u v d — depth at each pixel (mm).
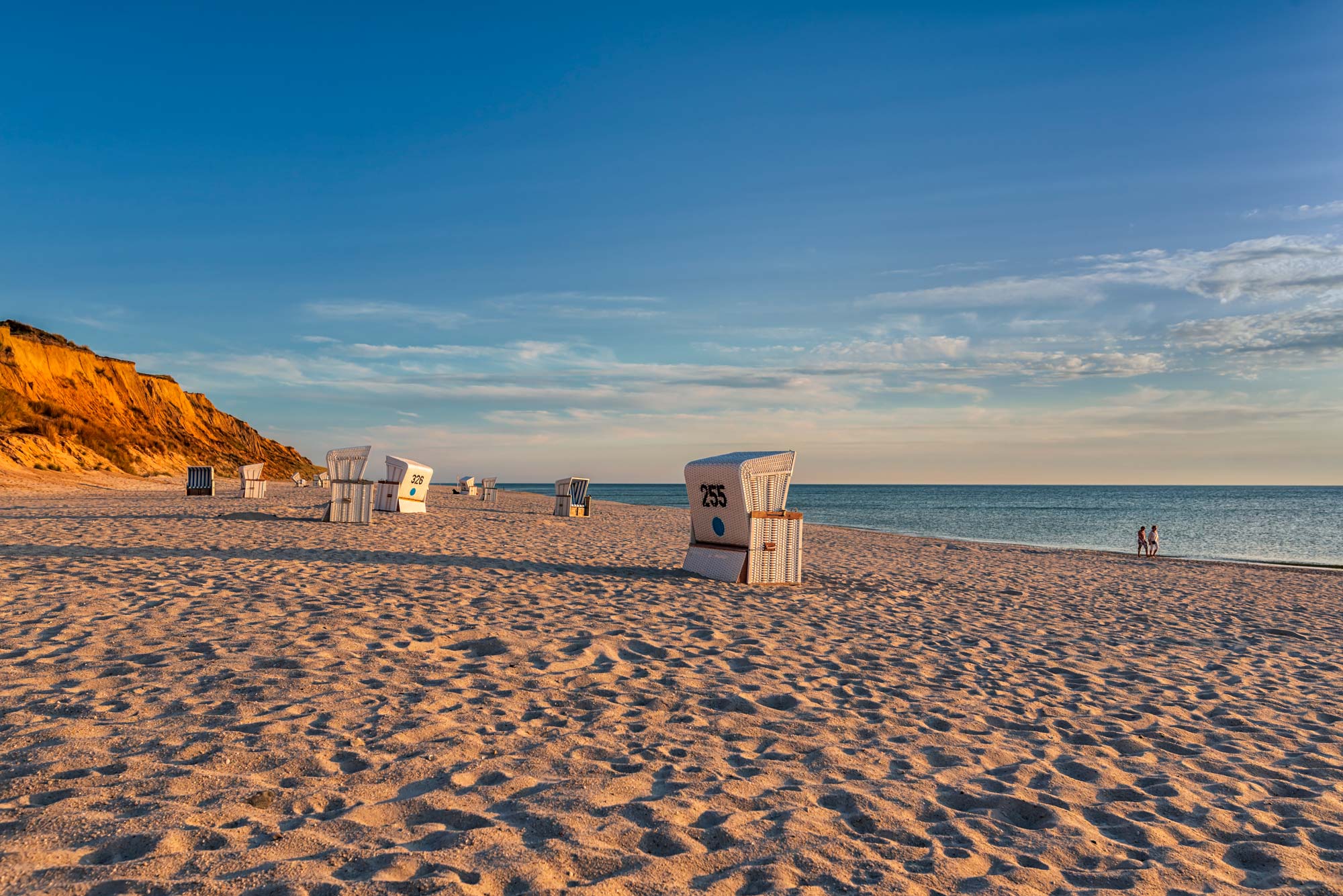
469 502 35375
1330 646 8352
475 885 2516
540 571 11297
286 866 2561
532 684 5234
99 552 10828
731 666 6141
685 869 2744
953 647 7367
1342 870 3062
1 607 6773
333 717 4246
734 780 3688
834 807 3445
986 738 4637
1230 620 9945
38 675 4809
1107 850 3160
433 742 3969
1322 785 4074
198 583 8492
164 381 71875
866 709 5125
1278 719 5367
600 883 2584
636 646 6637
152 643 5727
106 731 3857
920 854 2996
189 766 3430
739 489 10898
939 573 14133
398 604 7859
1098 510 71562
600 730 4340
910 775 3912
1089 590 12570
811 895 2615
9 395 43406
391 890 2441
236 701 4449
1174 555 26516
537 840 2906
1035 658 7043
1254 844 3268
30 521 16156
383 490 24266
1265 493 164875
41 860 2523
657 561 13547
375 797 3250
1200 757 4473
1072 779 4008
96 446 45375
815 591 10648
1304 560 24016
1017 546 23828
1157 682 6320
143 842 2684
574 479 27844
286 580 9086
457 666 5590
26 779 3201
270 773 3438
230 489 43094
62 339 63594
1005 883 2785
